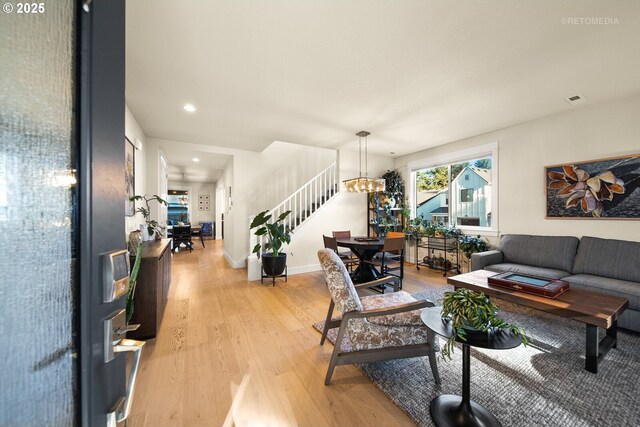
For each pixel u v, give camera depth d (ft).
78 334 1.56
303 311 9.37
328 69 7.49
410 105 9.97
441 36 6.13
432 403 4.82
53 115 1.55
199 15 5.42
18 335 1.46
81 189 1.56
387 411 4.76
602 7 5.21
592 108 9.96
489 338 4.22
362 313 5.25
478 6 5.23
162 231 14.78
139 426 4.39
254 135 13.91
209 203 35.99
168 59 6.95
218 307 9.74
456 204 15.85
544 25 5.74
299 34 6.04
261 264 13.58
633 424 4.39
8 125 1.44
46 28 1.55
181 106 9.95
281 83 8.27
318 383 5.51
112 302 1.85
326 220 16.61
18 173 1.46
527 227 11.86
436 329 4.60
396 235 14.28
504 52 6.72
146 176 14.23
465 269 14.66
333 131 13.17
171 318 8.73
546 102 9.70
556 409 4.72
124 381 2.15
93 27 1.68
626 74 7.72
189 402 4.94
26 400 1.47
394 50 6.64
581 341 7.13
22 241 1.47
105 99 1.81
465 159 14.64
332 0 5.08
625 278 8.50
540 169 11.43
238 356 6.48
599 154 9.78
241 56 6.86
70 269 1.56
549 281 7.44
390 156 19.48
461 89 8.71
